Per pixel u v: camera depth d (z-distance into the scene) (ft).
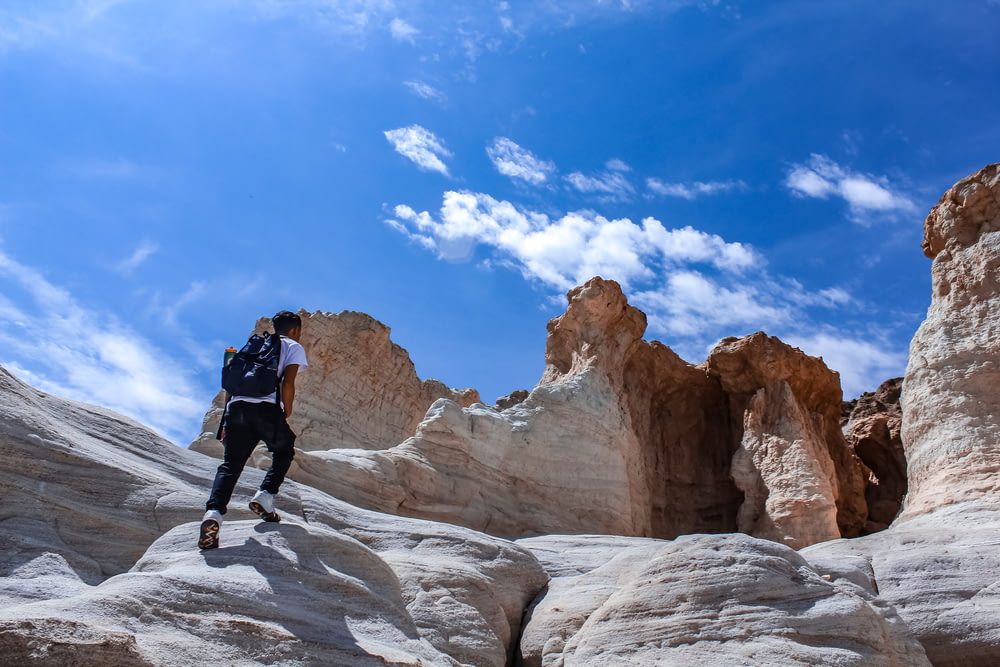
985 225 61.82
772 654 29.07
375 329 81.56
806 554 42.83
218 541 27.68
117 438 40.45
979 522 49.01
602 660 30.07
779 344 72.54
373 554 29.71
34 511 33.55
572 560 42.52
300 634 24.26
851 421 94.12
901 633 32.30
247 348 29.58
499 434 60.59
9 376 37.93
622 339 71.61
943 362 58.13
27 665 19.03
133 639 20.84
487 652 31.58
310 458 50.55
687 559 32.50
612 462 62.23
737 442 71.92
